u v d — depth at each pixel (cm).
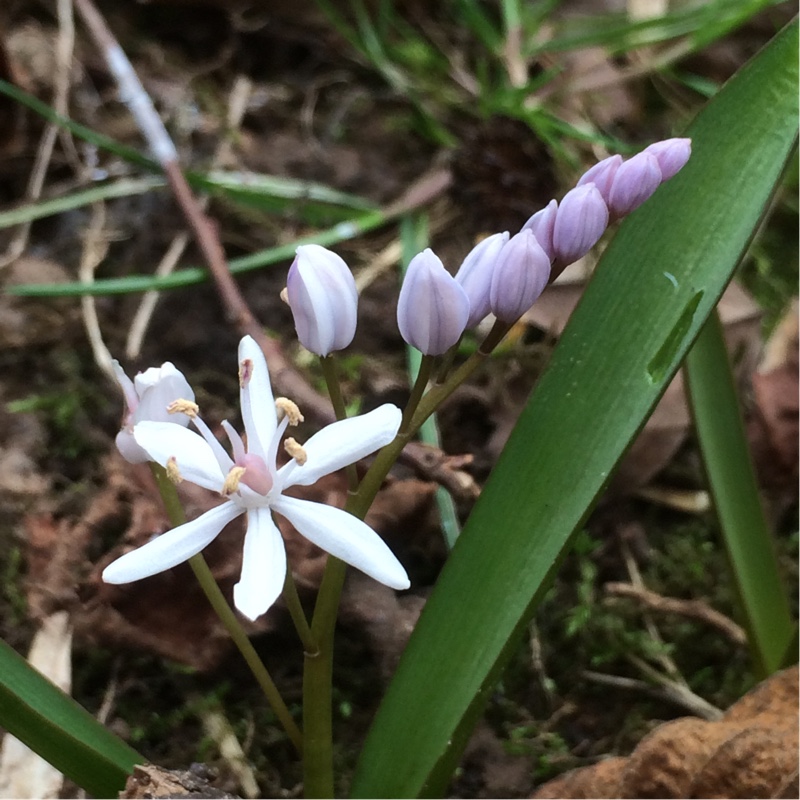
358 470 10
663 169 7
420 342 6
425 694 8
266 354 11
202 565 7
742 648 10
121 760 8
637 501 12
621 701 10
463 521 11
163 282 12
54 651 10
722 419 9
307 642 7
